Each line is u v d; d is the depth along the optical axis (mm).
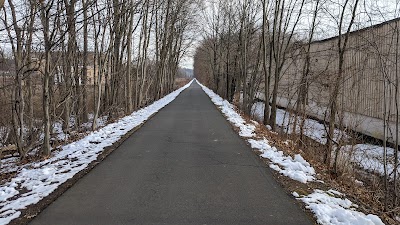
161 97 35844
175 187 5582
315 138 12227
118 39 18625
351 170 8594
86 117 18609
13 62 11453
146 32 23047
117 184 5754
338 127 10641
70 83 13320
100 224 4141
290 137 12844
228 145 9266
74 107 15797
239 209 4617
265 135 11828
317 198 5066
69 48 13070
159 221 4223
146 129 12391
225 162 7324
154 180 5980
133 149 8734
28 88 11812
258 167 6902
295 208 4660
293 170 6668
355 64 11969
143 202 4895
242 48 22969
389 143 12047
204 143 9570
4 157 9859
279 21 17484
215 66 42250
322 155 10367
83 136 11797
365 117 13188
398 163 8367
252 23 21688
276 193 5289
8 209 4688
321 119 14914
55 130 14430
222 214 4445
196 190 5430
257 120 19594
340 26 10242
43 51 10484
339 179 7691
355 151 9695
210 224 4129
